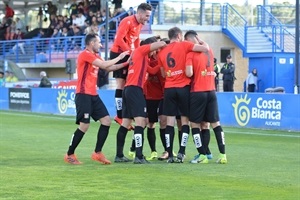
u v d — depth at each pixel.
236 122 23.08
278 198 9.88
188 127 13.74
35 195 10.12
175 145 17.09
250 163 13.63
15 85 39.34
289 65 34.97
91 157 14.39
